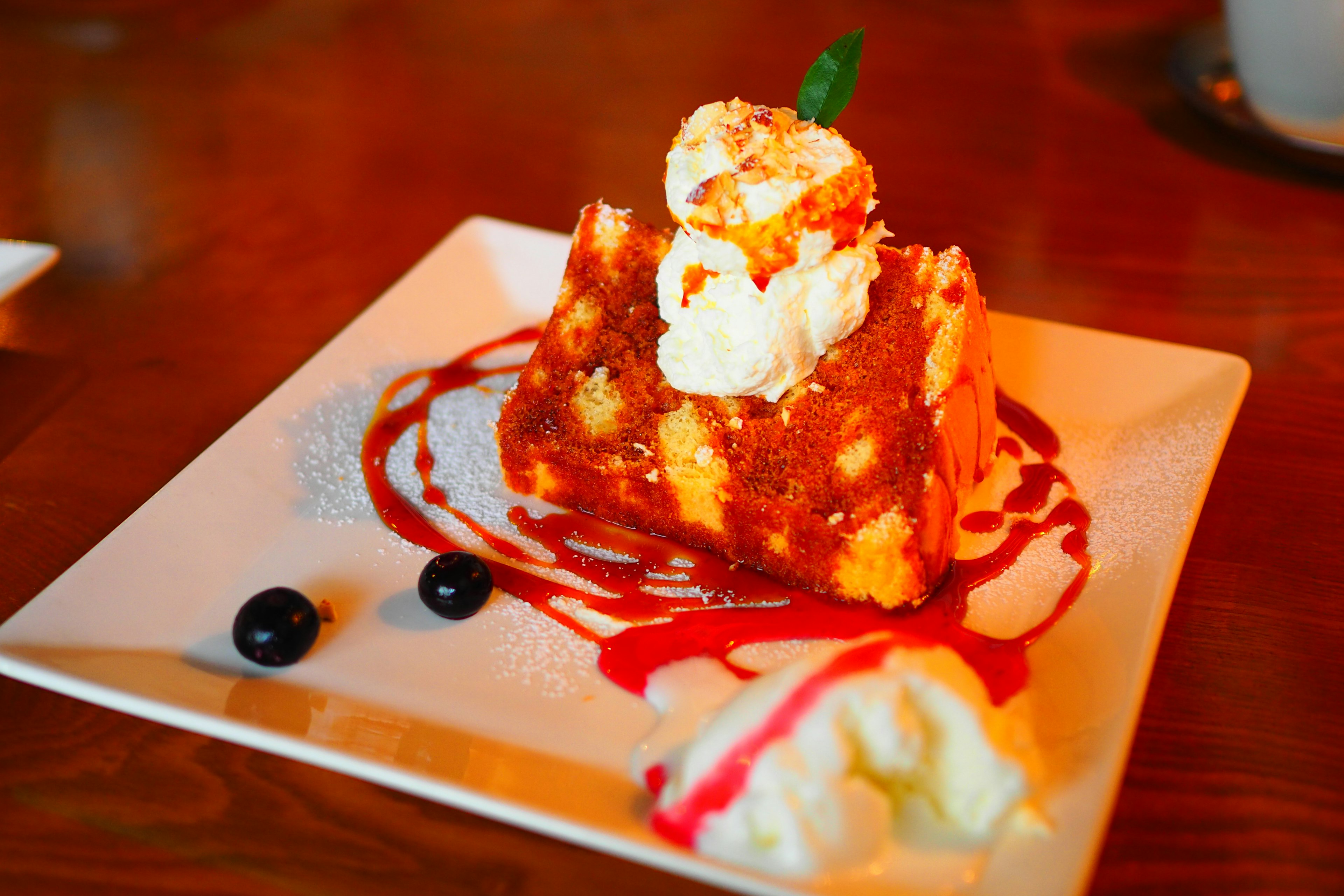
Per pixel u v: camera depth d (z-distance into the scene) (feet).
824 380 1.09
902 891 0.86
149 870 0.88
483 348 1.28
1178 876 0.87
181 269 1.36
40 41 1.82
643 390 1.12
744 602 1.05
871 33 1.81
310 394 1.20
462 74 1.72
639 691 0.99
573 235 1.34
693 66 1.71
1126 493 1.10
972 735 0.88
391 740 0.95
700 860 0.84
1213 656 0.99
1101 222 1.41
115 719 0.95
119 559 1.04
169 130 1.59
